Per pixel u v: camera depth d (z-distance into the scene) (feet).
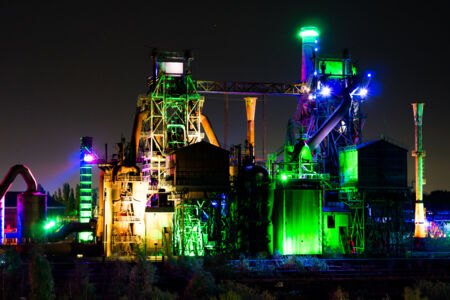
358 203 332.19
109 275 269.44
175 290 266.98
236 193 320.29
